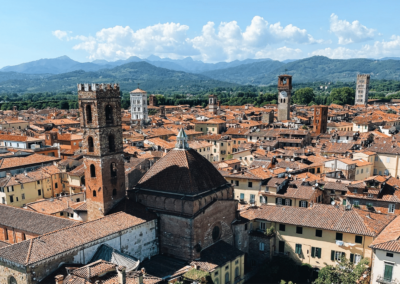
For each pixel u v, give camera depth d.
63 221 75.50
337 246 80.12
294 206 99.69
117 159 79.31
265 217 88.62
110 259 64.50
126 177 94.88
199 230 74.50
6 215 81.62
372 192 96.06
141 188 80.75
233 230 85.69
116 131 78.62
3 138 180.38
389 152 139.62
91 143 77.31
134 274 57.41
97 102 73.75
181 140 81.75
